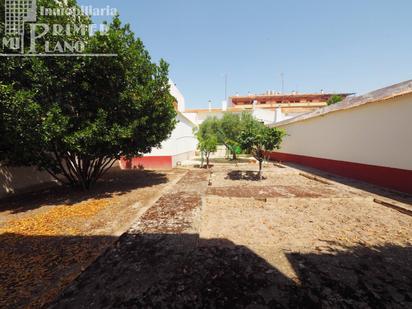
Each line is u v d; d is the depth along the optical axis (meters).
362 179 8.35
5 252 3.32
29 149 5.12
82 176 7.22
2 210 5.39
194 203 5.64
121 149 7.04
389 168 7.07
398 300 2.23
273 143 8.59
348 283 2.51
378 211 5.03
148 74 7.31
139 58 6.68
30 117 4.45
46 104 5.19
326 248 3.35
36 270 2.84
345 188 7.18
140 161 12.91
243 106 41.91
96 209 5.36
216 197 6.07
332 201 5.83
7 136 4.65
